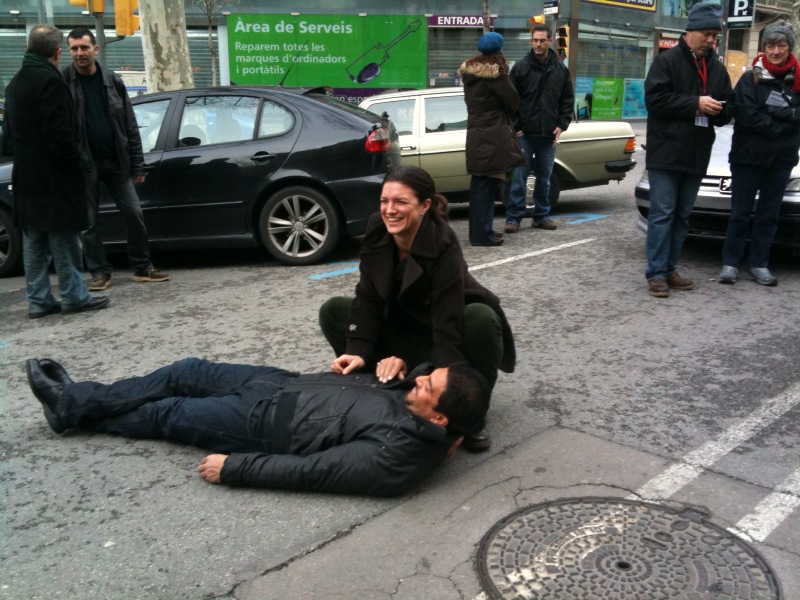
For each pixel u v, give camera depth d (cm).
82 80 607
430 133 909
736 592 240
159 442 358
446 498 303
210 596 249
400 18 2398
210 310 580
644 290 600
